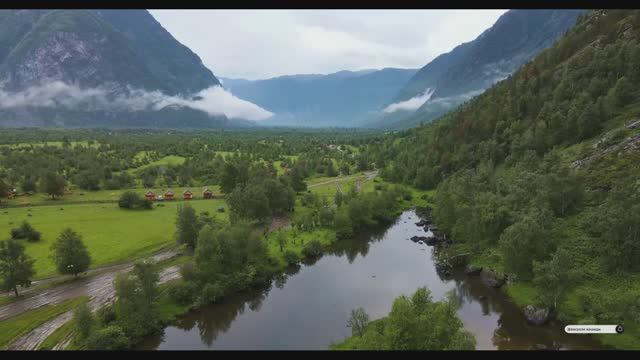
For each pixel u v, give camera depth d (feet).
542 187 353.10
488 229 349.41
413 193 612.29
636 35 506.48
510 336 245.24
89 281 309.22
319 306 294.05
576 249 300.81
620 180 337.93
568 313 253.85
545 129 475.72
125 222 445.78
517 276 298.56
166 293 292.81
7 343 236.22
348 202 483.51
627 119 404.77
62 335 243.81
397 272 352.69
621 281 265.95
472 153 586.04
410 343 197.88
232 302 296.30
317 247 394.32
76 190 610.65
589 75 501.97
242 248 330.54
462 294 303.89
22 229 383.24
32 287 299.79
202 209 512.63
